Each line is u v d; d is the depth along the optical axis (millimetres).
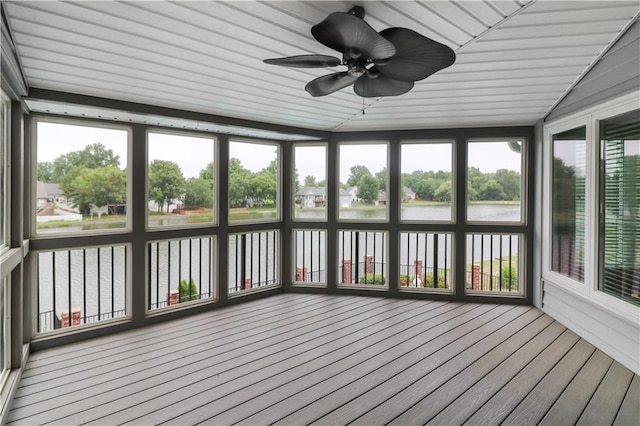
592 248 3305
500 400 2463
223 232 4562
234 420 2264
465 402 2439
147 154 3936
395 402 2447
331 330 3740
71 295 3650
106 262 3844
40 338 3312
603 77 3086
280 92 3586
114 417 2293
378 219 5031
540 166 4316
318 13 2330
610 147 3121
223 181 4547
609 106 3029
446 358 3084
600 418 2260
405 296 4930
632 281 2861
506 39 2746
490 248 4848
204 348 3314
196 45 2619
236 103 3775
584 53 2977
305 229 5176
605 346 3174
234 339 3520
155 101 3518
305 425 2213
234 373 2844
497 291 4754
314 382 2707
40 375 2812
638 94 2697
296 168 5234
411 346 3330
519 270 4688
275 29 2484
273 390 2602
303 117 4371
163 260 4254
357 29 1796
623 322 2955
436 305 4570
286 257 5215
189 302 4352
